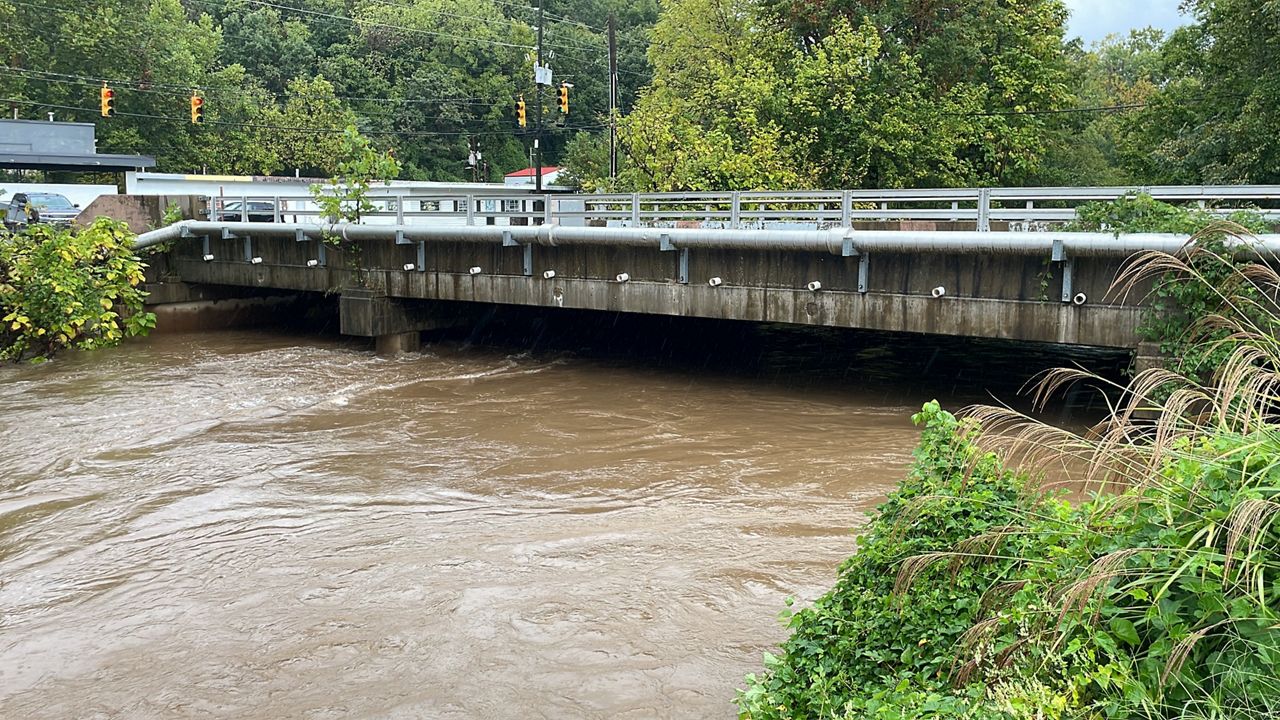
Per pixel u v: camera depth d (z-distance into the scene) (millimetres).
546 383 16828
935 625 4941
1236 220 11023
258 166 59812
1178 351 10977
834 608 5465
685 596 7734
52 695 6465
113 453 12297
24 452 12359
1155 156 28547
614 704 6125
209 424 13797
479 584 8047
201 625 7430
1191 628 3936
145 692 6461
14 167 35250
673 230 15453
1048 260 12305
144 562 8734
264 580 8258
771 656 5352
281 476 11312
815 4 30516
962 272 13109
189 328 23406
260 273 21469
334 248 20016
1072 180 40312
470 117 75750
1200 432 4566
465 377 17328
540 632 7148
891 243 13367
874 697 4512
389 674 6598
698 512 9867
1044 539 4781
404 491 10727
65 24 53188
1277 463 3916
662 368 18234
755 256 14961
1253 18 24688
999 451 5668
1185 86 31828
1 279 19625
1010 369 17625
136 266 21391
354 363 18828
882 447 12273
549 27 83875
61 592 8117
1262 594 3594
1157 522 4234
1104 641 4023
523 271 17625
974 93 30203
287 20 77125
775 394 15734
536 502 10297
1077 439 5203
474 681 6469
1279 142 24344
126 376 17469
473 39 76562
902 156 27844
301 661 6812
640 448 12422
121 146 53625
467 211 18141
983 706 4031
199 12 75438
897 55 29656
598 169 45625
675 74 40062
